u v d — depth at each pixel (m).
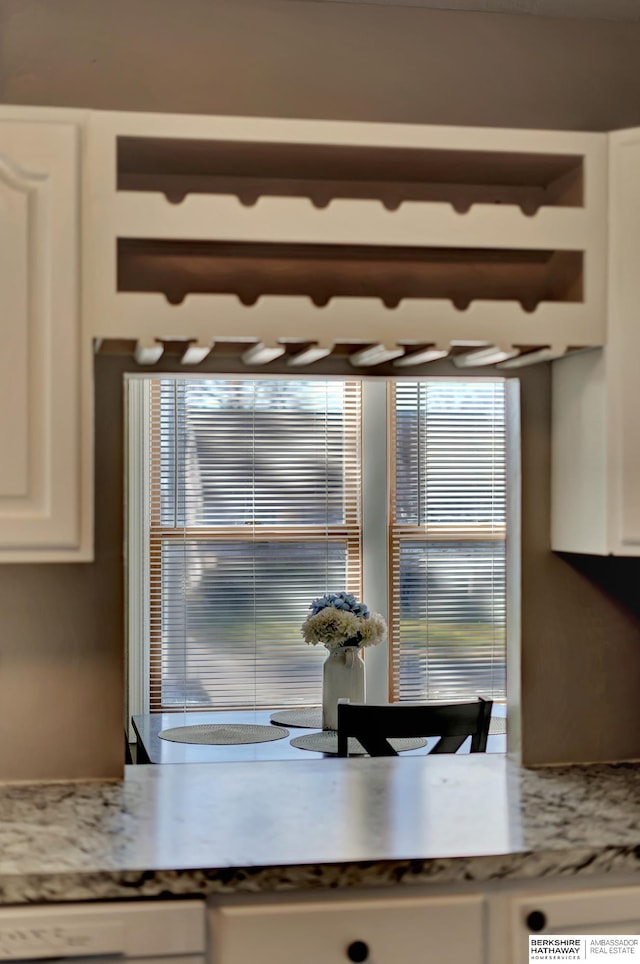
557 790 1.97
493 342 1.85
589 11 2.13
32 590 1.99
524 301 2.08
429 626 4.54
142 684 4.28
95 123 1.74
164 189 1.99
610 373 1.88
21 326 1.71
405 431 4.53
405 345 1.87
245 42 2.03
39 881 1.52
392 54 2.08
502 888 1.66
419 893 1.64
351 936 1.61
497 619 4.60
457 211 2.08
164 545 4.34
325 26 2.05
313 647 4.46
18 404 1.71
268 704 4.42
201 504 4.38
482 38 2.11
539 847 1.64
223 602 4.39
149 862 1.56
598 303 1.88
